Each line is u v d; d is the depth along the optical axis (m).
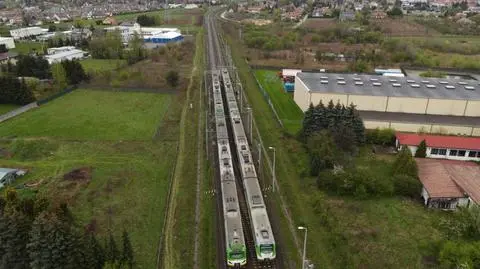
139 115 98.75
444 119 87.25
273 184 63.75
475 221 49.75
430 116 89.12
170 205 60.00
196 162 73.94
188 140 83.81
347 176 61.56
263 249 47.25
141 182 66.50
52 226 42.53
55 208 50.38
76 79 121.69
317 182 64.31
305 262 46.03
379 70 133.25
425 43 174.12
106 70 133.88
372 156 74.50
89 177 67.62
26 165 72.38
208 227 55.09
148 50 164.12
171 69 142.00
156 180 67.25
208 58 160.12
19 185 64.94
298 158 74.50
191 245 51.38
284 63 149.75
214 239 52.81
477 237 49.03
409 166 63.44
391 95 90.62
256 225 50.16
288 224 55.66
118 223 55.22
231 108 92.00
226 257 49.25
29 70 128.75
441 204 58.00
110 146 80.62
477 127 83.19
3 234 44.09
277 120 94.56
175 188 64.81
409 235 51.75
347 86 96.19
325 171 64.25
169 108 103.81
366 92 92.31
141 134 86.94
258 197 55.78
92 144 81.50
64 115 98.38
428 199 58.31
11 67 130.88
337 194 61.88
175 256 49.19
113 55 160.75
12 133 86.69
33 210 48.81
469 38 194.12
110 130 89.00
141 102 108.81
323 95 91.75
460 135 83.00
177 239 52.38
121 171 70.00
